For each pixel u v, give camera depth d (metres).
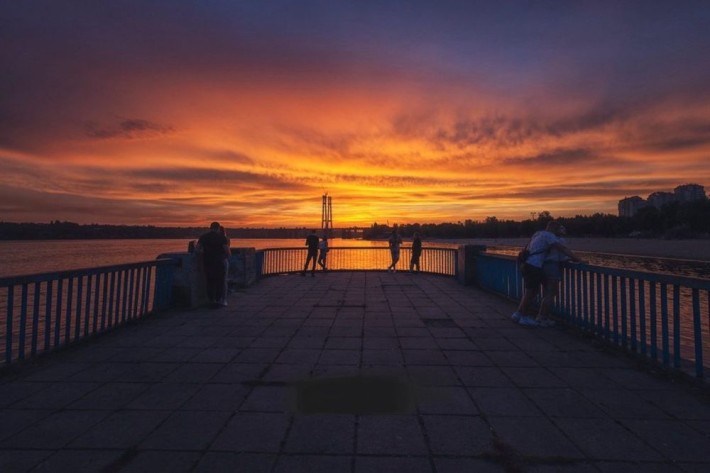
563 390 4.30
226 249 9.36
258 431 3.38
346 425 3.49
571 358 5.41
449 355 5.55
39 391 4.27
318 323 7.57
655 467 2.86
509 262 10.23
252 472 2.80
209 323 7.60
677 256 60.81
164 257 9.18
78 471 2.80
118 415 3.69
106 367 5.07
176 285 9.16
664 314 4.85
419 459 2.96
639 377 4.70
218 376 4.73
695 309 4.40
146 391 4.27
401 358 5.41
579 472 2.80
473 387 4.39
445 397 4.11
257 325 7.42
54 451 3.07
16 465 2.87
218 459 2.96
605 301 6.12
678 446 3.15
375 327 7.23
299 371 4.90
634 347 5.46
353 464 2.90
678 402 3.99
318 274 17.27
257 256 14.89
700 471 2.82
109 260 74.06
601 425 3.50
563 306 7.48
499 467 2.86
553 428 3.44
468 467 2.86
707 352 9.99
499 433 3.35
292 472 2.80
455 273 15.23
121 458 2.97
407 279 15.21
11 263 66.75
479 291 11.85
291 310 8.88
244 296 10.94
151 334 6.77
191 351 5.76
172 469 2.83
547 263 7.22
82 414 3.71
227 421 3.57
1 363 5.15
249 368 5.02
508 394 4.19
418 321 7.72
